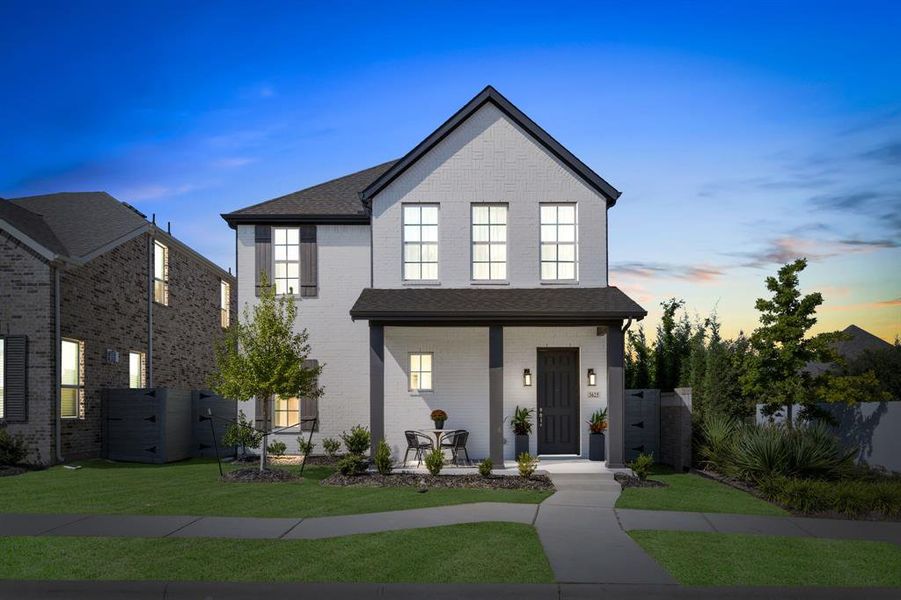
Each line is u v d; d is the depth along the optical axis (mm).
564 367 18781
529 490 14328
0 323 18406
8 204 21141
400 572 8445
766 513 12336
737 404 20203
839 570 8750
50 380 18344
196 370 28328
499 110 19266
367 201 19422
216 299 30625
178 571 8445
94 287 20672
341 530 10492
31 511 12008
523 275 18938
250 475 15812
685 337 21984
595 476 15906
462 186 19094
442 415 17641
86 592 7957
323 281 20656
